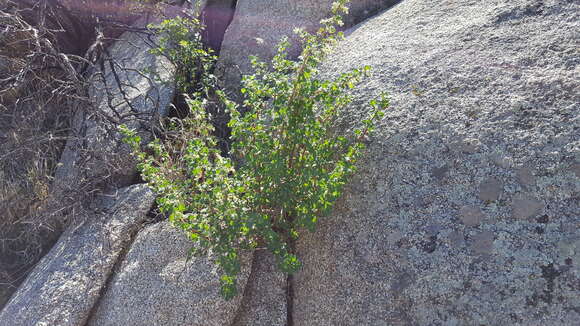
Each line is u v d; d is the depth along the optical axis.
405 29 4.30
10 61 5.29
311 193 3.14
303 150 3.32
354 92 3.85
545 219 2.78
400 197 3.21
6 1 5.37
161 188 3.16
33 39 4.96
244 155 3.46
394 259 3.00
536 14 3.69
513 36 3.62
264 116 3.83
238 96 5.04
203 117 3.68
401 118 3.49
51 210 4.32
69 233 4.19
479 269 2.76
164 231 3.69
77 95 4.74
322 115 3.63
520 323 2.54
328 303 3.12
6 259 4.63
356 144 3.31
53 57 4.77
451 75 3.57
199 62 5.09
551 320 2.49
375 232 3.16
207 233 3.06
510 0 3.90
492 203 2.95
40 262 4.15
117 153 4.30
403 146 3.36
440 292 2.78
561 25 3.51
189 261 3.42
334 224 3.34
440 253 2.90
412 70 3.76
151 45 5.71
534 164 2.95
